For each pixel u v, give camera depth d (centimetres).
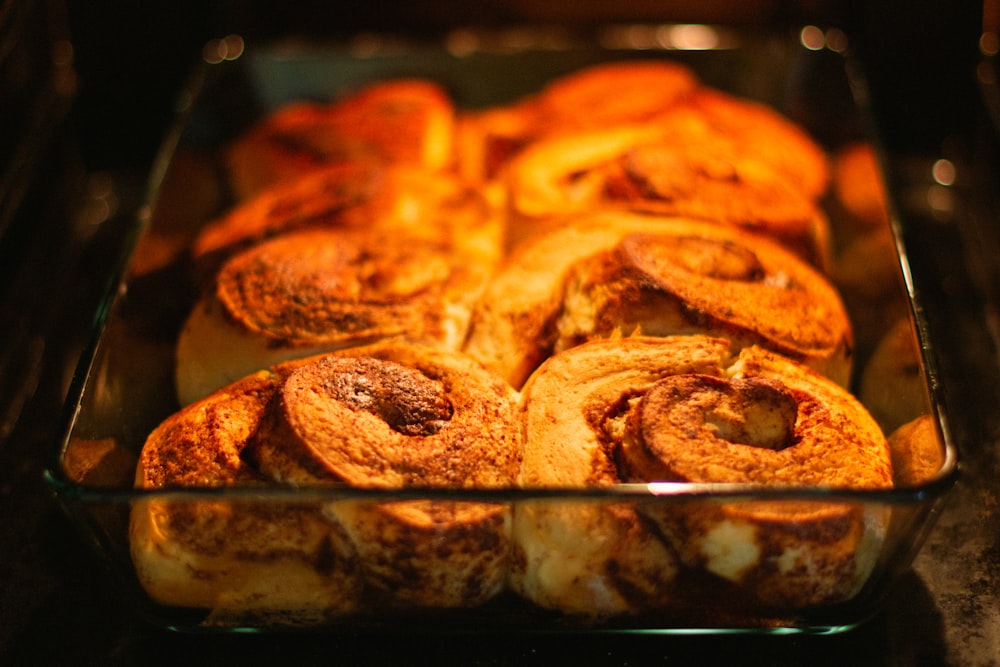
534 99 53
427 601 36
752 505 34
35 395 45
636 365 37
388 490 33
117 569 36
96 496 34
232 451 36
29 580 39
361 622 36
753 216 44
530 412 37
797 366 38
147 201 44
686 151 47
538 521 35
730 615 36
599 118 51
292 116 52
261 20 57
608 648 37
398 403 36
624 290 39
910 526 34
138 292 42
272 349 40
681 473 34
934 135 56
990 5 52
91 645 37
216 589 36
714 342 38
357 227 45
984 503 40
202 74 50
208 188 49
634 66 53
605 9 57
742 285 40
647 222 43
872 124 47
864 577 35
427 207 46
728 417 35
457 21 57
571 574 35
